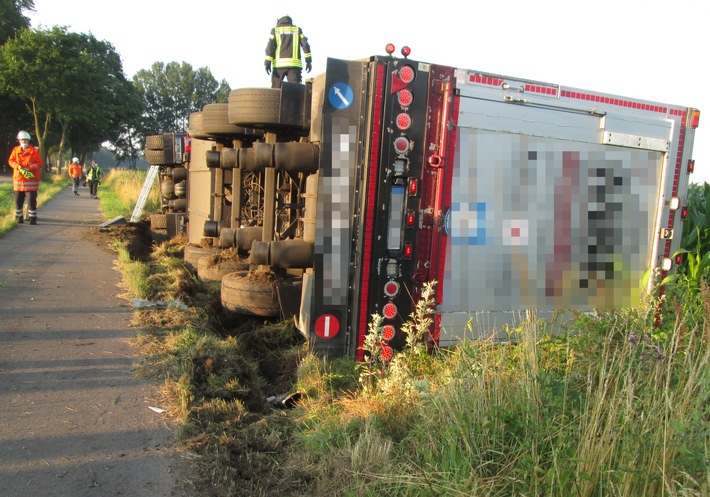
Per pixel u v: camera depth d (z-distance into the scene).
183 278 8.75
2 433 3.80
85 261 9.79
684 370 3.70
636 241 6.12
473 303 5.41
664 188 6.20
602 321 4.73
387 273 5.11
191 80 97.12
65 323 6.19
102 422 4.04
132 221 17.27
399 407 4.24
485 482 3.18
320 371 5.04
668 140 6.18
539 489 3.09
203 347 5.52
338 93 4.95
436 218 5.17
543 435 3.38
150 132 94.19
